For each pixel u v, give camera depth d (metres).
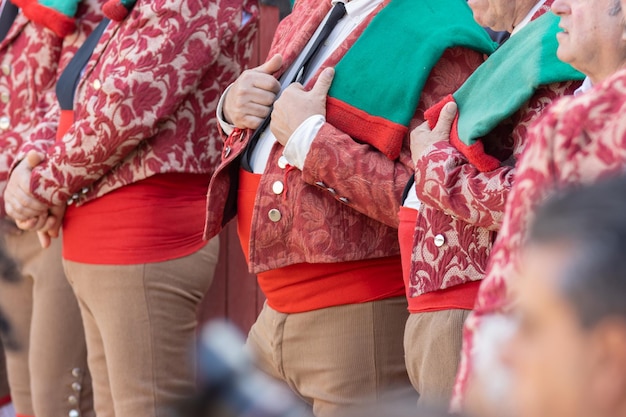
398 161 5.97
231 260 10.33
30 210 8.05
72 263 8.11
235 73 8.02
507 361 2.54
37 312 8.94
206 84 7.86
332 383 6.25
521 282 2.52
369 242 6.12
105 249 7.88
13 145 9.20
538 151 3.44
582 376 2.32
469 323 3.39
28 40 9.12
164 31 7.57
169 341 7.90
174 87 7.59
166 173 7.83
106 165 7.77
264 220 6.25
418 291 5.16
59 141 7.91
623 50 4.19
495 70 5.08
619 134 3.29
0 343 10.63
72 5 8.77
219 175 6.66
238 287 10.31
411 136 5.42
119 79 7.55
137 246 7.81
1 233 9.09
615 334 2.26
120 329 7.84
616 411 2.30
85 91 7.98
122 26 7.79
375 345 6.20
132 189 7.82
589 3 4.23
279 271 6.40
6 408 10.77
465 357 3.35
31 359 8.96
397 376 6.21
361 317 6.20
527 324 2.45
